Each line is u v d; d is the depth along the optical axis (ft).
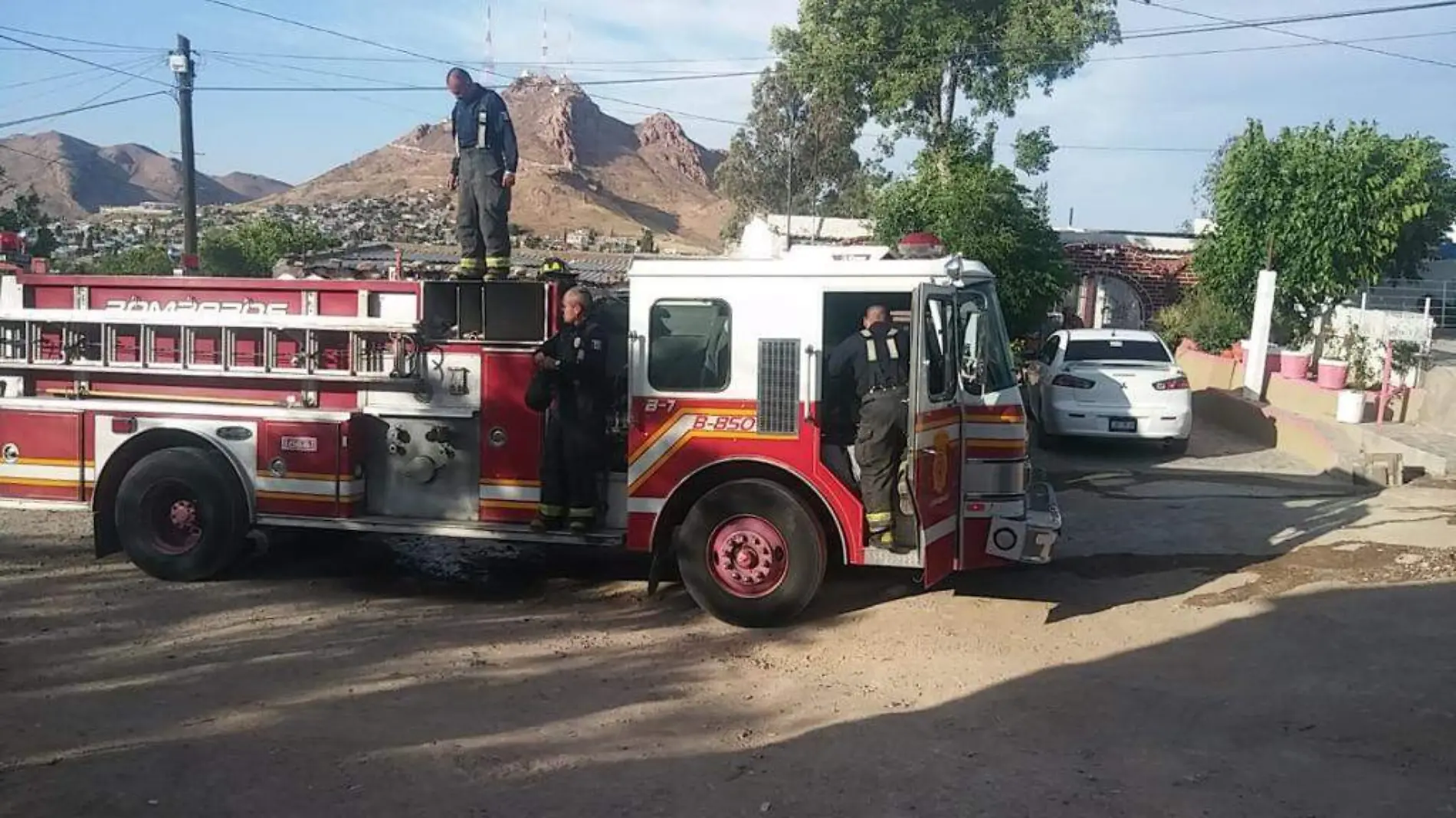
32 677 20.39
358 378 26.27
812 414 23.39
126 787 15.47
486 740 17.57
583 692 20.06
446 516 26.35
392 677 20.76
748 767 16.56
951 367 23.24
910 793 15.61
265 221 114.73
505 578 28.68
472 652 22.44
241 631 23.59
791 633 23.80
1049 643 22.98
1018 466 23.90
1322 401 50.19
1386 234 56.49
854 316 24.22
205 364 27.17
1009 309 55.36
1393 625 23.29
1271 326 61.36
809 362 23.38
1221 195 60.64
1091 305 85.15
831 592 26.84
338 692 19.85
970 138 90.07
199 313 26.94
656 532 24.36
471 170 26.48
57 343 27.78
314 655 22.06
